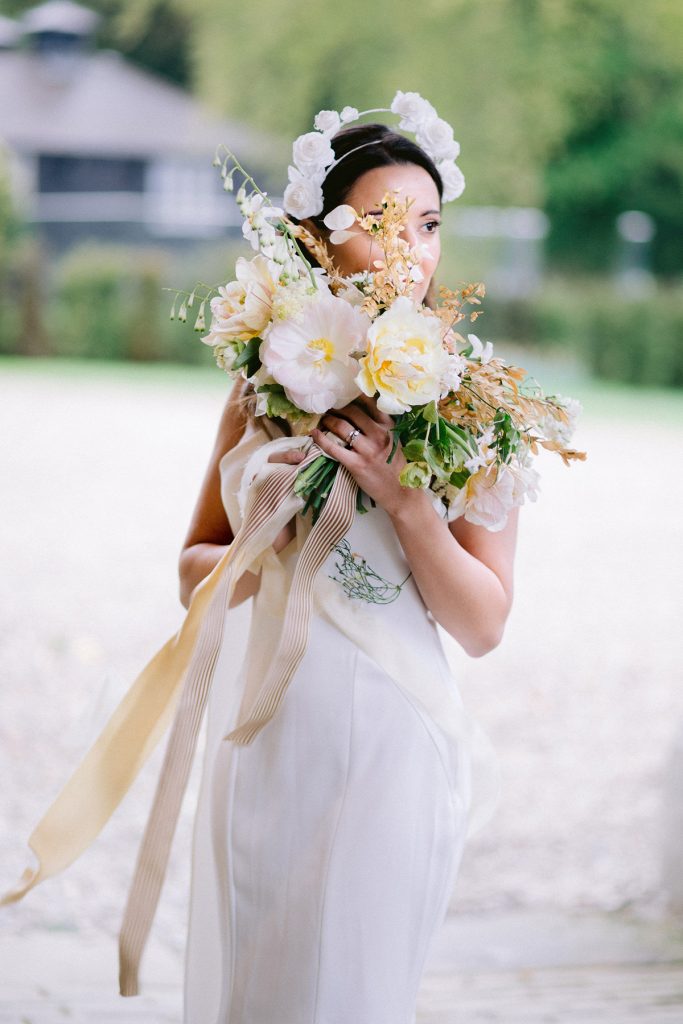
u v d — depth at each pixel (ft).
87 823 7.63
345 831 7.09
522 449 7.13
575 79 88.43
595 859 15.80
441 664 7.59
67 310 78.79
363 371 6.63
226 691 7.72
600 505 41.78
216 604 7.11
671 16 88.79
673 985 12.09
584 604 29.43
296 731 7.20
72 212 114.42
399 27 88.07
